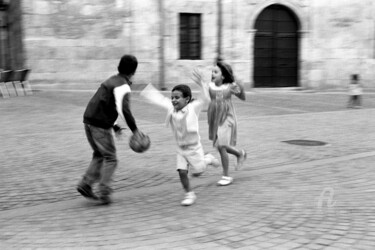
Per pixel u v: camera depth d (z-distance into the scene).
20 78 17.34
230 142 6.65
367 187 6.42
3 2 19.77
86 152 8.48
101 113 5.50
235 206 5.59
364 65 23.27
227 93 6.53
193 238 4.59
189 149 5.66
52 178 6.80
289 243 4.46
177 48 20.72
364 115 14.02
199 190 6.30
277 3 21.91
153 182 6.67
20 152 8.43
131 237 4.61
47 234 4.68
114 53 19.95
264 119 12.87
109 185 5.61
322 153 8.64
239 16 21.31
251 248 4.35
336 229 4.82
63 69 19.34
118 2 19.77
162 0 20.25
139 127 11.12
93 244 4.43
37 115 12.79
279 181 6.73
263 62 22.27
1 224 4.96
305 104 16.77
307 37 22.56
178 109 5.64
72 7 19.17
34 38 18.81
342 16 22.73
